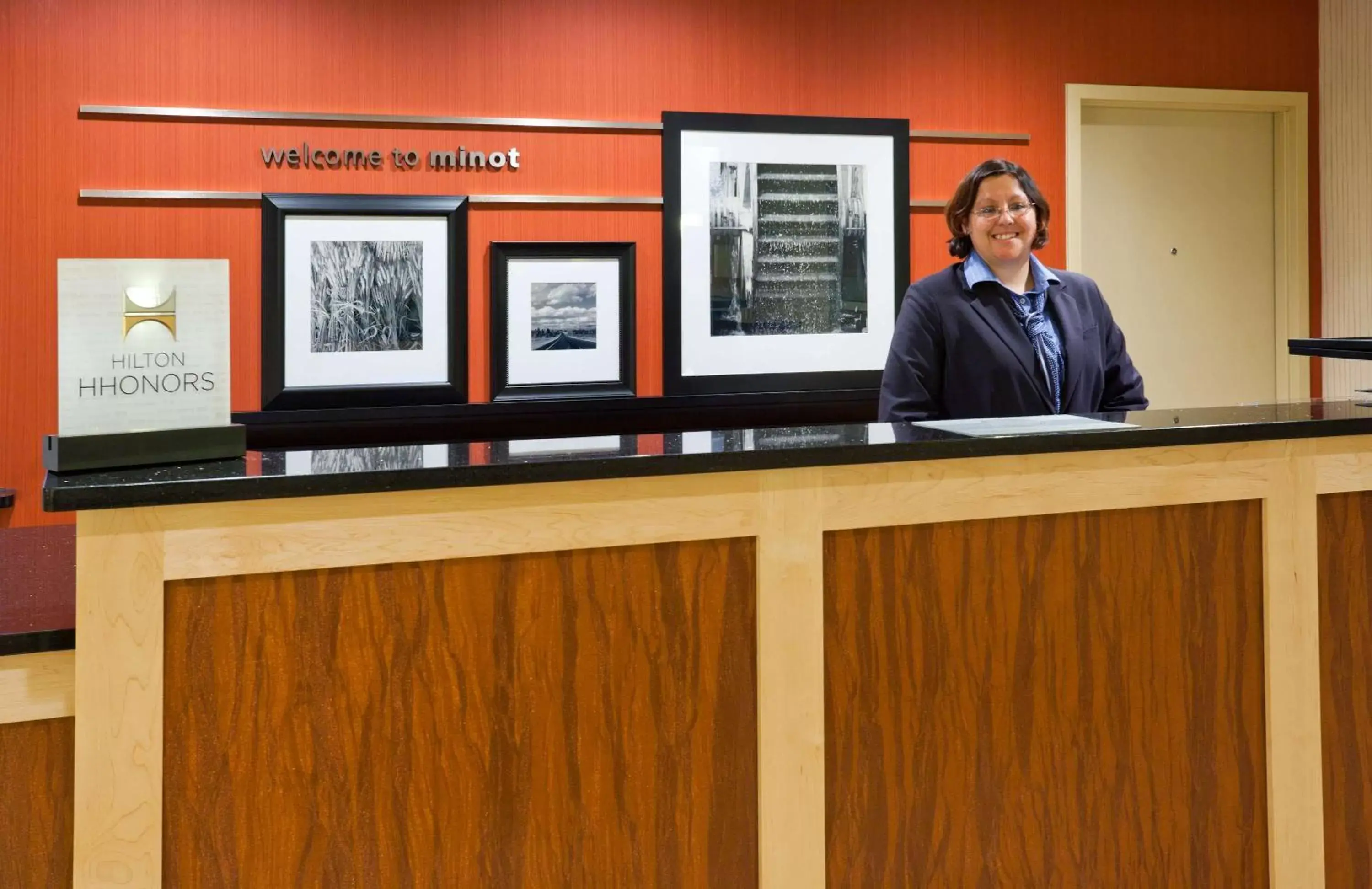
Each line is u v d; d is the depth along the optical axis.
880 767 1.20
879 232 3.16
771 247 3.08
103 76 2.64
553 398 2.90
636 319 2.98
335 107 2.79
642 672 1.12
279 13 2.75
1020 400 2.03
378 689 1.04
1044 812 1.27
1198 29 3.43
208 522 0.98
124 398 1.02
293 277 2.75
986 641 1.24
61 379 0.99
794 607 1.16
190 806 0.99
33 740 0.98
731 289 3.06
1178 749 1.33
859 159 3.14
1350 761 1.42
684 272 3.02
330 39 2.79
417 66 2.84
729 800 1.15
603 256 2.94
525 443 1.22
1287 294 3.58
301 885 1.02
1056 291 2.10
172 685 0.98
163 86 2.68
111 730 0.96
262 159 2.75
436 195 2.85
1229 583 1.35
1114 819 1.30
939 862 1.23
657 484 1.11
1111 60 3.36
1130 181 3.48
